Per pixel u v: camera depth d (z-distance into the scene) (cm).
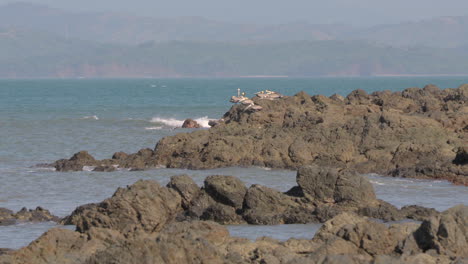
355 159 7319
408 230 3491
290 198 5075
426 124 7856
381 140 7488
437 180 6625
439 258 3078
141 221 4450
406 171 6838
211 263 2861
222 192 5000
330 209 4825
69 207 5553
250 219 4788
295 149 7450
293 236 4359
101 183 6631
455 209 3419
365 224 3416
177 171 7244
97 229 3575
